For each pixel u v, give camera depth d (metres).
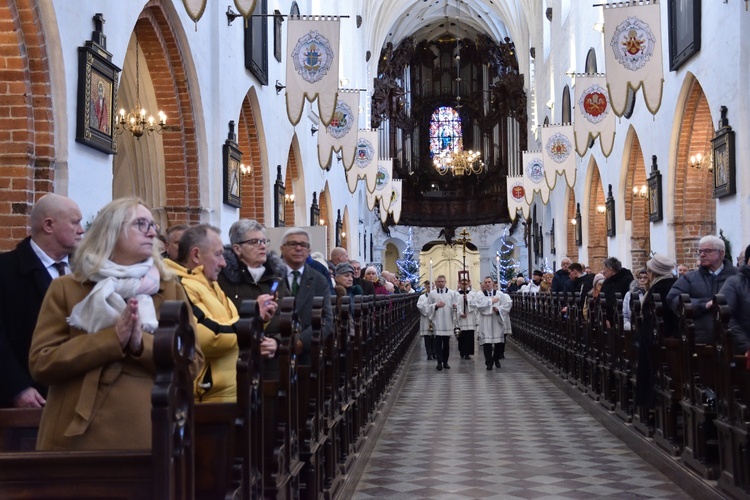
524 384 14.43
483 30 48.59
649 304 7.63
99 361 2.93
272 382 4.41
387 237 48.34
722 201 14.78
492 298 17.19
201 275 4.53
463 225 48.72
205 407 3.41
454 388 13.91
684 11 16.45
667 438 7.24
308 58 14.55
